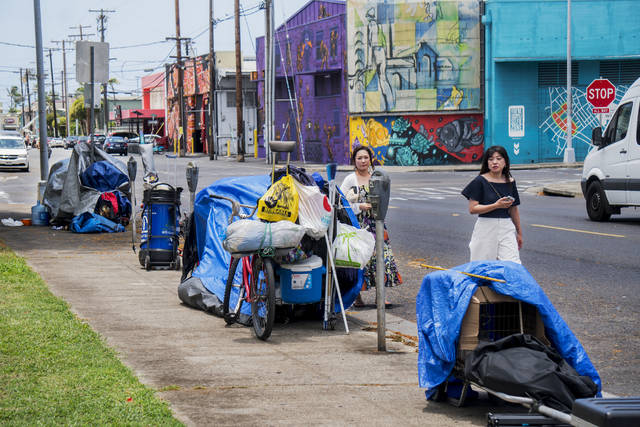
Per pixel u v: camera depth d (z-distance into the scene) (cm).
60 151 7925
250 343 721
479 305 521
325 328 789
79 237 1519
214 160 5866
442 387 543
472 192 732
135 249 1355
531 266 1169
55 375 560
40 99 1856
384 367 639
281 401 539
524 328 541
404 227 1700
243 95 7131
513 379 464
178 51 6719
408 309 923
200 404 528
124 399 510
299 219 765
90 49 1659
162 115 9225
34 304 811
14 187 3212
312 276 770
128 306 871
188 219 952
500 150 728
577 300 933
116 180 1638
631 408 364
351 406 533
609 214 1742
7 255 1198
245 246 727
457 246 1409
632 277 1067
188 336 738
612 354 705
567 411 453
